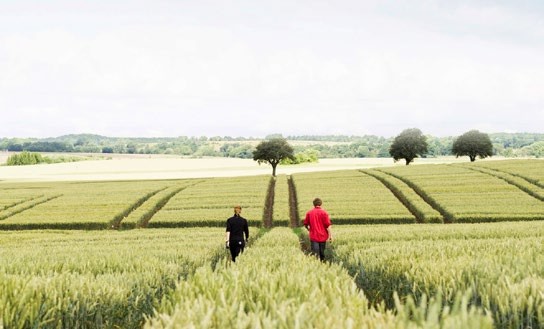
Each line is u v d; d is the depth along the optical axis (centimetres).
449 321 250
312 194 5984
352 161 16562
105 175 11269
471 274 655
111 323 718
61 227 4622
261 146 9744
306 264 780
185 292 468
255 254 1244
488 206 4747
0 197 6312
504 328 481
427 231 2348
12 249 2209
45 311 598
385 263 985
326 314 341
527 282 516
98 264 1118
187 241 2508
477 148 11156
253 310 419
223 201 5569
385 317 322
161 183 7625
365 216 4484
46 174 11681
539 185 5778
